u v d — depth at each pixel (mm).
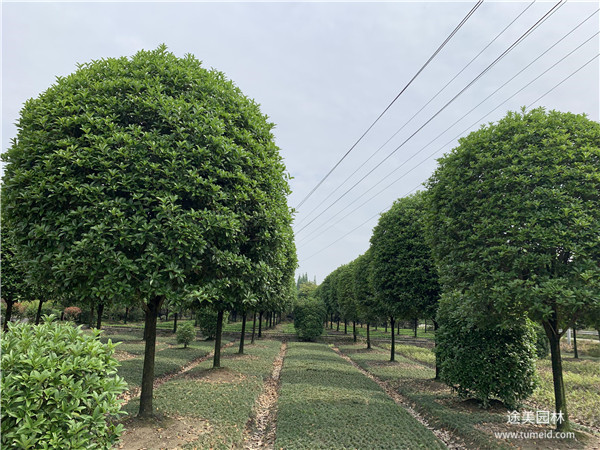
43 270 5879
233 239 6836
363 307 23578
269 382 13078
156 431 6844
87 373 4355
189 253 6094
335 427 7832
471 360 9508
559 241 6445
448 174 8906
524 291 6535
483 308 7645
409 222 15461
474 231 7941
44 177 5707
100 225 5477
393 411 9195
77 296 6379
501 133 7934
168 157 6246
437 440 7277
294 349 23266
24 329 4434
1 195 5945
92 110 6328
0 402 3641
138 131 6148
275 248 7863
